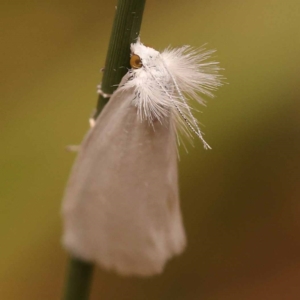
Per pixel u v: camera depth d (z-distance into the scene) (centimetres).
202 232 12
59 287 12
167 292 13
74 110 12
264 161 12
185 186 12
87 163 10
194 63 10
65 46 13
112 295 13
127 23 10
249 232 13
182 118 10
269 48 12
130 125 10
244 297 13
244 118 12
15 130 12
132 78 10
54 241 12
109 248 10
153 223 10
